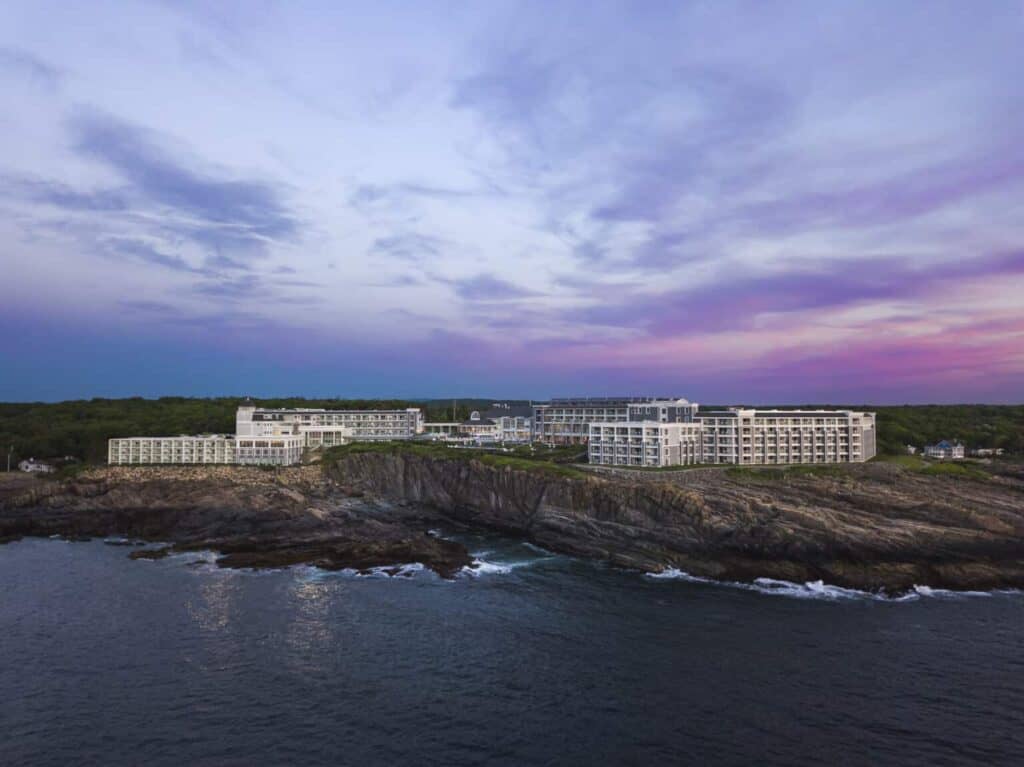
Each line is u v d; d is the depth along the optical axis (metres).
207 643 79.31
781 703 64.94
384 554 120.25
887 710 63.50
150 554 124.12
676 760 55.03
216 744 57.16
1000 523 115.38
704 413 187.00
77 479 160.88
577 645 79.38
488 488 150.00
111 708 63.25
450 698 65.62
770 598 99.06
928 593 102.94
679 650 78.00
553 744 57.44
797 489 132.75
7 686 67.56
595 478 133.50
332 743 57.41
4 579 107.06
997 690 67.75
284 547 128.50
